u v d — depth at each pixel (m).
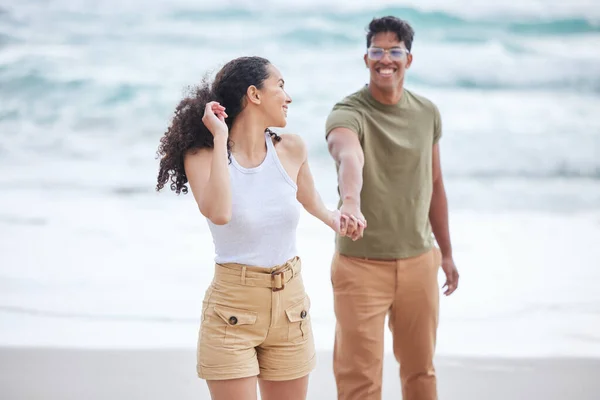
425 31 29.97
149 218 16.48
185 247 14.44
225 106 4.84
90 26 29.08
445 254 6.62
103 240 14.83
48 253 13.88
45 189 18.72
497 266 13.47
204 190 4.56
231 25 29.55
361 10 29.94
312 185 5.14
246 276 4.71
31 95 25.64
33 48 27.53
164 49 28.42
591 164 21.88
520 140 23.20
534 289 12.11
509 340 9.79
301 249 13.83
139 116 24.81
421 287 5.98
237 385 4.68
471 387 8.12
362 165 5.70
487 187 19.91
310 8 29.89
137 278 12.51
